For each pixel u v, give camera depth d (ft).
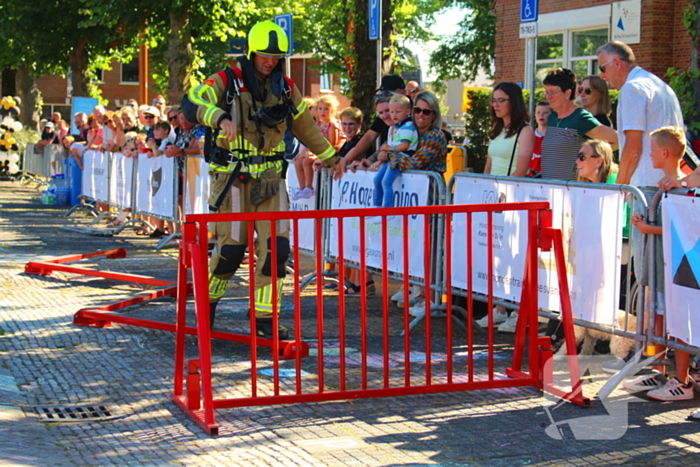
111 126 43.75
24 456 10.66
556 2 63.52
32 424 12.62
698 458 11.59
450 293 14.71
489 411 13.67
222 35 70.13
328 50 116.47
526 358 17.28
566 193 16.39
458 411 13.67
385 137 26.73
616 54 16.90
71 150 53.36
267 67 17.25
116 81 141.79
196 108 15.88
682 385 14.38
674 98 16.43
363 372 14.20
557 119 19.42
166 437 12.28
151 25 69.77
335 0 87.76
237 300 23.43
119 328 19.44
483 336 19.43
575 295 16.31
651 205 14.52
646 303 14.79
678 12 55.16
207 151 17.44
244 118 17.20
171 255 32.58
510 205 14.89
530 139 19.77
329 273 26.02
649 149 16.16
